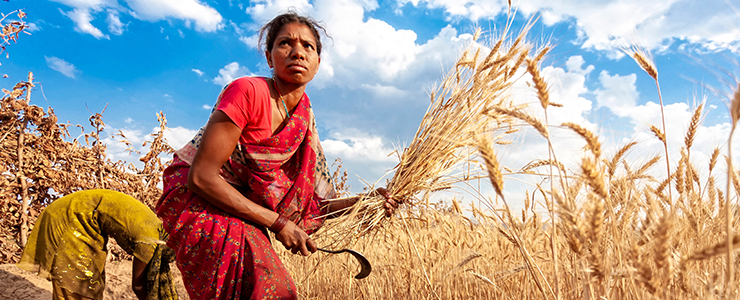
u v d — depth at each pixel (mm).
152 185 5938
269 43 2088
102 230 3283
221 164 1735
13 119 4215
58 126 4680
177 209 1847
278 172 1984
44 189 4559
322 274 3695
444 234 2852
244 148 1843
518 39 2184
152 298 3160
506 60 2215
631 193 1467
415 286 2816
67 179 4707
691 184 1495
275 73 1983
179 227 1764
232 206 1733
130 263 5395
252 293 1694
